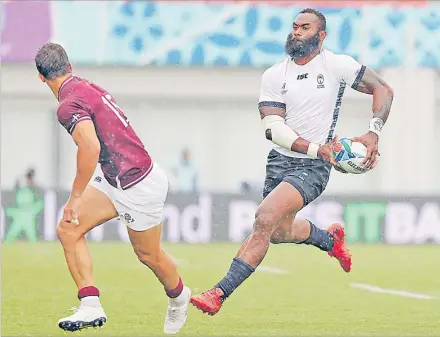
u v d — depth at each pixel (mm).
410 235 68250
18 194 66750
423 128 91938
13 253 53031
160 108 96875
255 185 98375
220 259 49344
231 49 87812
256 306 28953
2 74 94688
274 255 53188
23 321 25141
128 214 21266
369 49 86438
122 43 87438
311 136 23938
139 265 44719
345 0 86438
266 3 87438
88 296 21047
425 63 86875
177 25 87562
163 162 97688
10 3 87000
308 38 23438
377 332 23484
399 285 36188
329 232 27906
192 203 66875
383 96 23500
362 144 23172
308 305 29281
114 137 20812
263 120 23984
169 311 22797
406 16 86438
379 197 68250
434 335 23031
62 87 20609
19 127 96375
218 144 98375
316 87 23641
